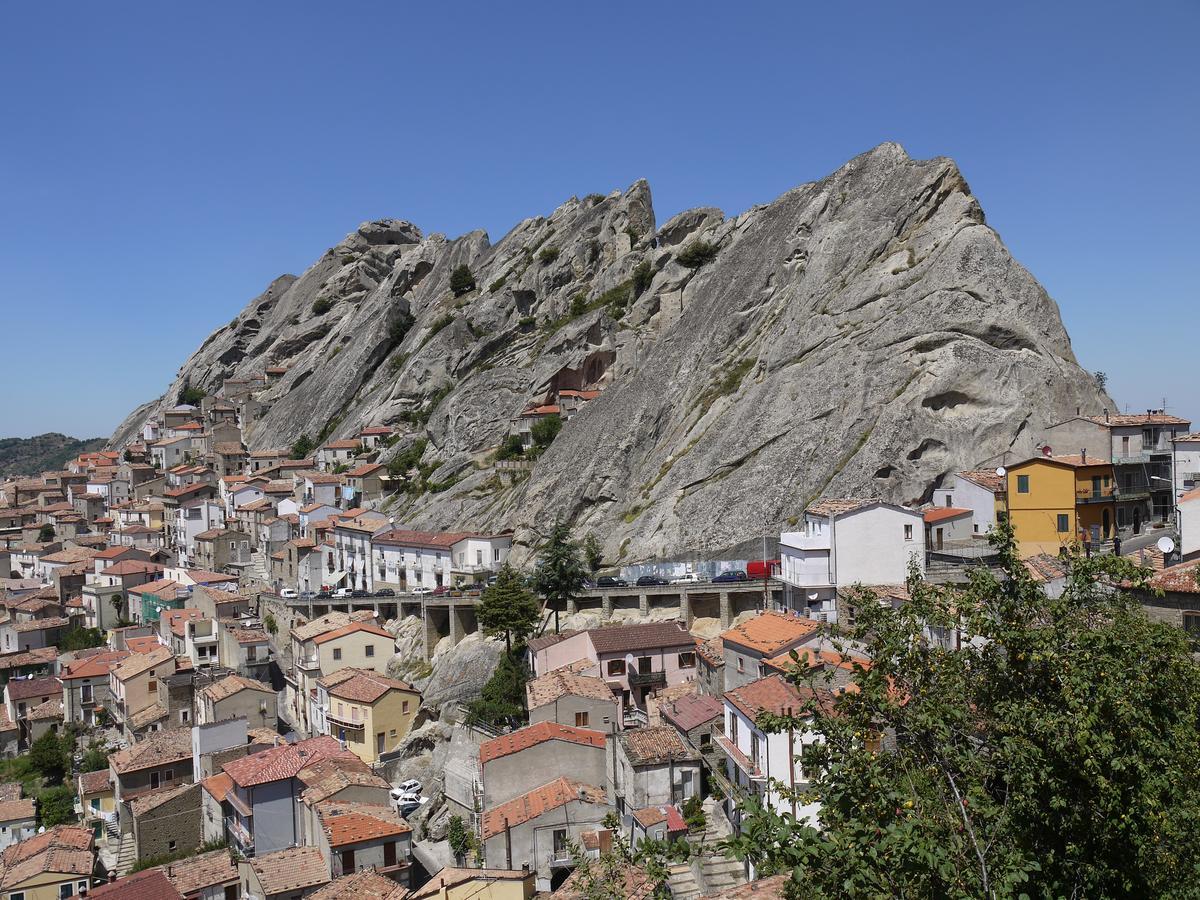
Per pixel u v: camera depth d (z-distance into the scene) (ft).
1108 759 69.56
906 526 250.57
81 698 363.15
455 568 378.73
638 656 250.98
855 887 66.33
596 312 520.01
